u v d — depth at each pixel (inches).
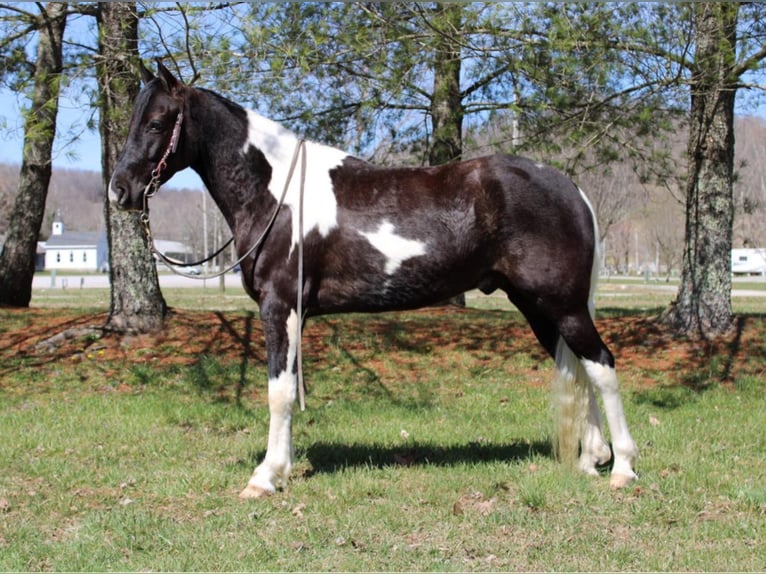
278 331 185.5
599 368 183.5
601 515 170.4
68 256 3157.0
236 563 146.7
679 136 449.1
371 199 186.5
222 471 205.9
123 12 307.6
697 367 335.0
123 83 294.0
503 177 181.6
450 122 367.6
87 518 171.9
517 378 334.0
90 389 315.6
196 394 307.4
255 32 259.9
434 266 183.5
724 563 145.0
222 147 189.5
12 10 343.6
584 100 318.7
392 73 319.3
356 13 307.9
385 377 336.5
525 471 200.4
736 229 1756.9
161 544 156.9
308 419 273.4
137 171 185.6
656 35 282.4
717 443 233.8
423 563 146.4
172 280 1501.0
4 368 336.8
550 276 179.9
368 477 196.4
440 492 185.5
